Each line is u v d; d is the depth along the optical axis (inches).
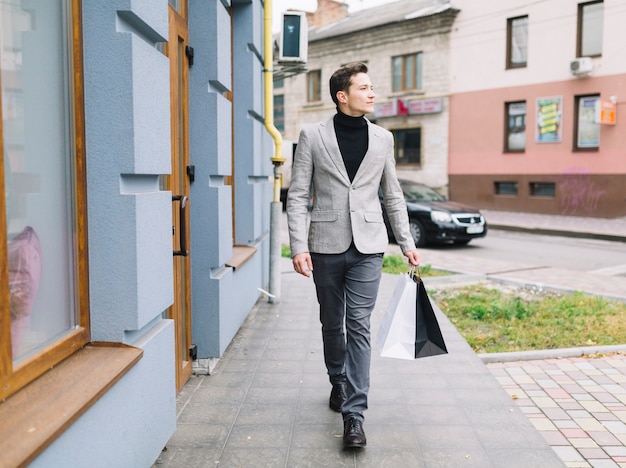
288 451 124.6
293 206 131.8
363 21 1079.6
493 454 123.6
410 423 138.9
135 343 105.9
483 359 198.5
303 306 260.2
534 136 809.5
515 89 824.3
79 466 82.4
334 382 145.0
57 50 93.0
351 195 129.7
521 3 804.0
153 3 108.2
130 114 98.3
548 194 811.4
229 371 175.2
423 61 927.7
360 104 127.6
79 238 99.0
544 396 167.6
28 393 80.2
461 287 331.3
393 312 129.4
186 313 166.9
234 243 236.2
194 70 165.6
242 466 118.3
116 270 100.7
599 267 434.9
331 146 129.7
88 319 101.3
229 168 183.9
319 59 1090.7
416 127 946.7
